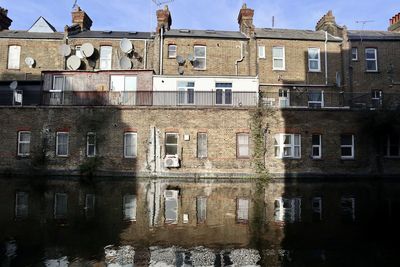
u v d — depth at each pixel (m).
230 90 23.53
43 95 22.72
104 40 26.84
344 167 21.61
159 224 10.03
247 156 21.58
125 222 10.25
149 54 26.83
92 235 8.88
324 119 21.81
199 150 21.69
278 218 10.82
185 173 21.31
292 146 21.64
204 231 9.33
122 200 13.73
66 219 10.52
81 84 23.53
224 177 21.27
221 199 14.17
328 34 28.31
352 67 26.80
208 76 23.48
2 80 25.58
